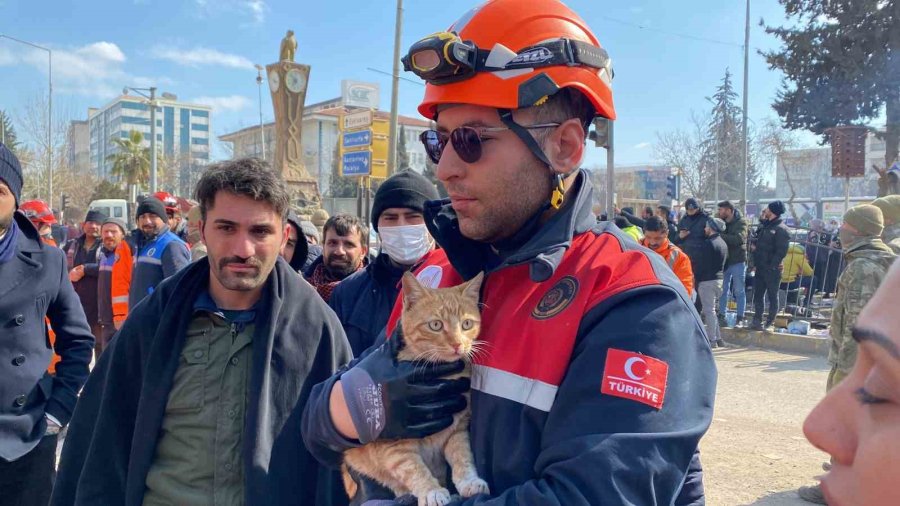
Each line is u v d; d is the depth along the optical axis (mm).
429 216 2033
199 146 119188
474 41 1625
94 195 50344
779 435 6773
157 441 2490
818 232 13641
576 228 1662
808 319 12789
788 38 23359
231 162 2619
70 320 3678
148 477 2463
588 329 1440
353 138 13750
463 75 1613
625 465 1239
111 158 53250
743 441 6582
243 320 2600
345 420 1728
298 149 20094
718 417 7430
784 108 23906
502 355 1574
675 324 1399
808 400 8133
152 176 29734
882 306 823
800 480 5535
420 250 4047
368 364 1812
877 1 21438
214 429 2492
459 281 2186
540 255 1539
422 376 1687
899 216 5879
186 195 59781
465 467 1606
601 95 1686
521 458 1437
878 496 778
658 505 1277
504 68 1581
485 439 1551
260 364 2506
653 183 48594
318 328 2732
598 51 1699
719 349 11562
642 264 1497
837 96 22344
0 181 3232
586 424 1316
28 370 3322
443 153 1707
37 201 10352
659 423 1296
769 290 11969
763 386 8836
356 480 1957
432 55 1611
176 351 2516
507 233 1751
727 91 42719
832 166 14336
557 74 1595
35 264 3418
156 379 2480
